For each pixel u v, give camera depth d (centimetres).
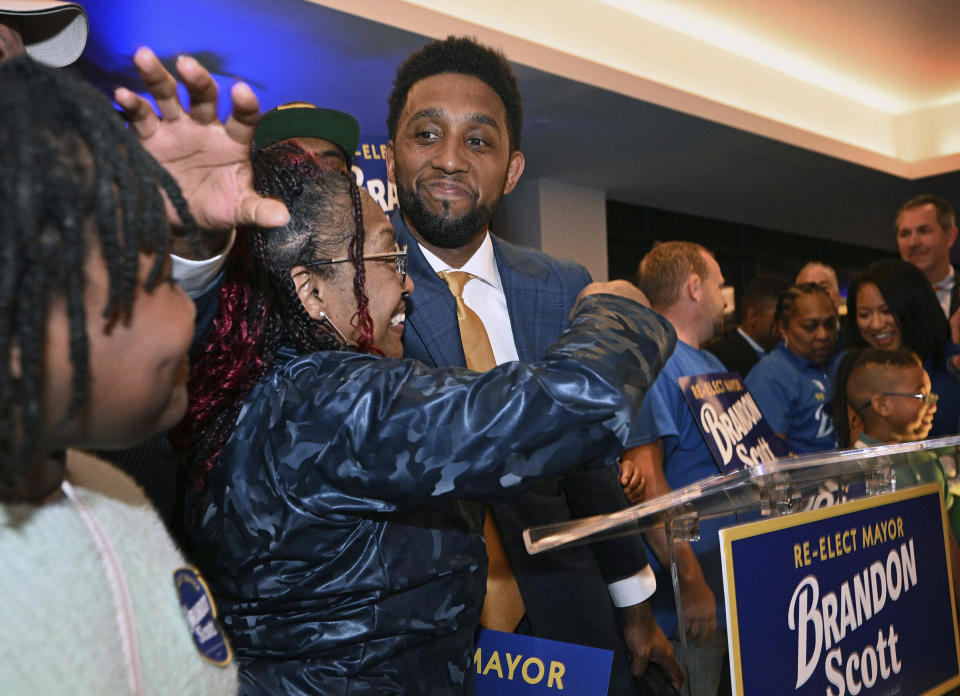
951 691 114
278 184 88
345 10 356
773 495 92
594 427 75
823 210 817
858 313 328
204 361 79
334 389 78
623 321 83
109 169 44
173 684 51
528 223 662
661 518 89
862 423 239
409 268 140
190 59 56
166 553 55
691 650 83
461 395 75
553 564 131
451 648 91
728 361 438
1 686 42
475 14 451
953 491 125
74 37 126
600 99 482
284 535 79
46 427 44
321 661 83
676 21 552
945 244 412
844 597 96
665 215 801
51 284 41
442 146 137
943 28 570
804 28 566
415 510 87
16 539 45
